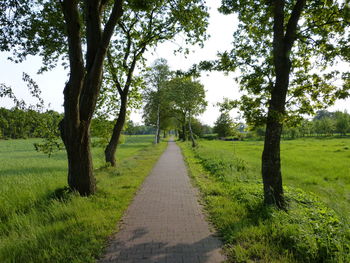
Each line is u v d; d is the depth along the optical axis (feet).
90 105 21.44
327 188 28.07
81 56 19.17
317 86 17.89
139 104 44.21
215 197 21.11
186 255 11.17
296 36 16.97
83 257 10.92
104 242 12.54
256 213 16.14
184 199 21.25
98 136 41.24
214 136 201.87
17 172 38.34
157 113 126.82
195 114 99.04
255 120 17.61
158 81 116.57
